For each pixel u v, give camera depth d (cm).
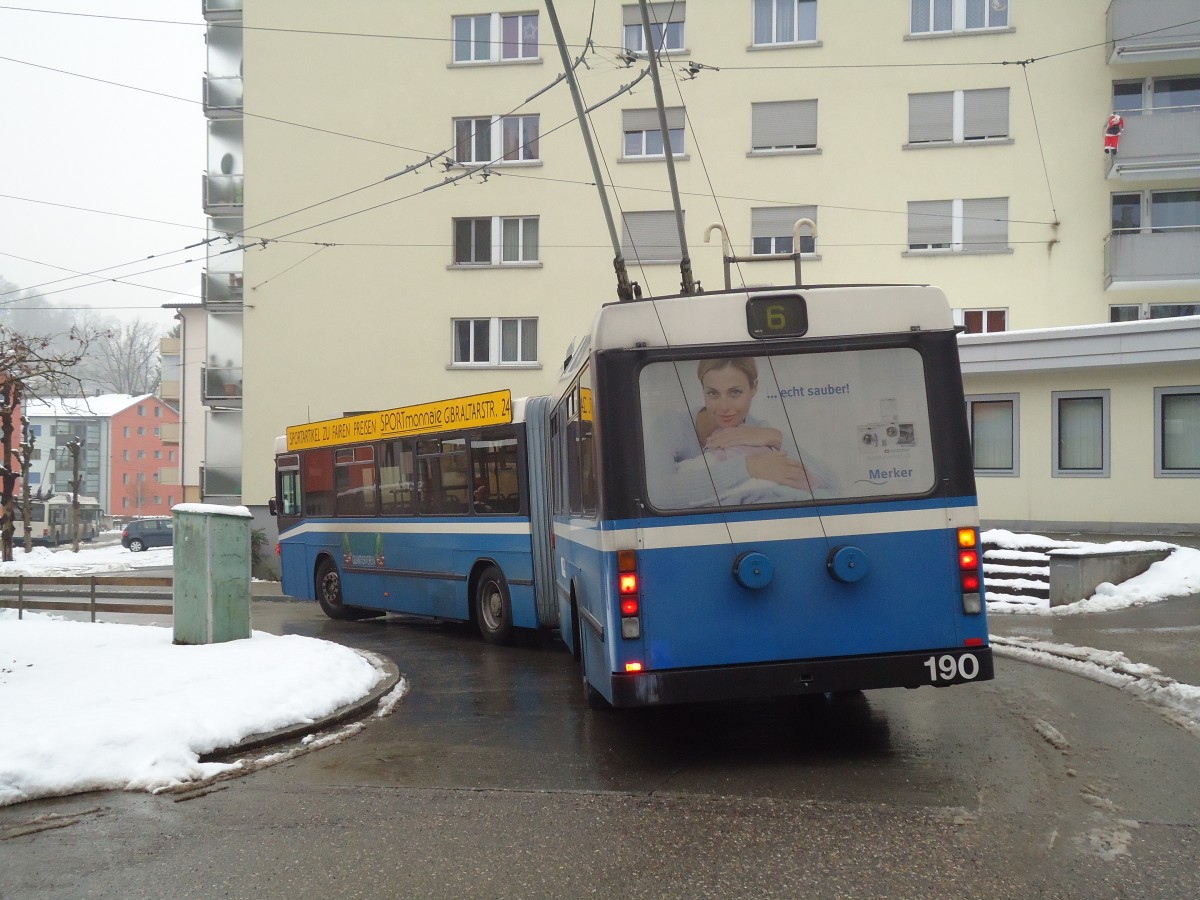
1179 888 437
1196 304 2655
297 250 3031
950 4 2777
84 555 4653
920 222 2780
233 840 545
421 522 1459
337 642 1434
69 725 733
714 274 2842
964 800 571
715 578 648
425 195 2975
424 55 2984
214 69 3597
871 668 645
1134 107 2712
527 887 459
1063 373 2145
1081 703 826
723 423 656
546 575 1239
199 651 1105
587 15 2903
